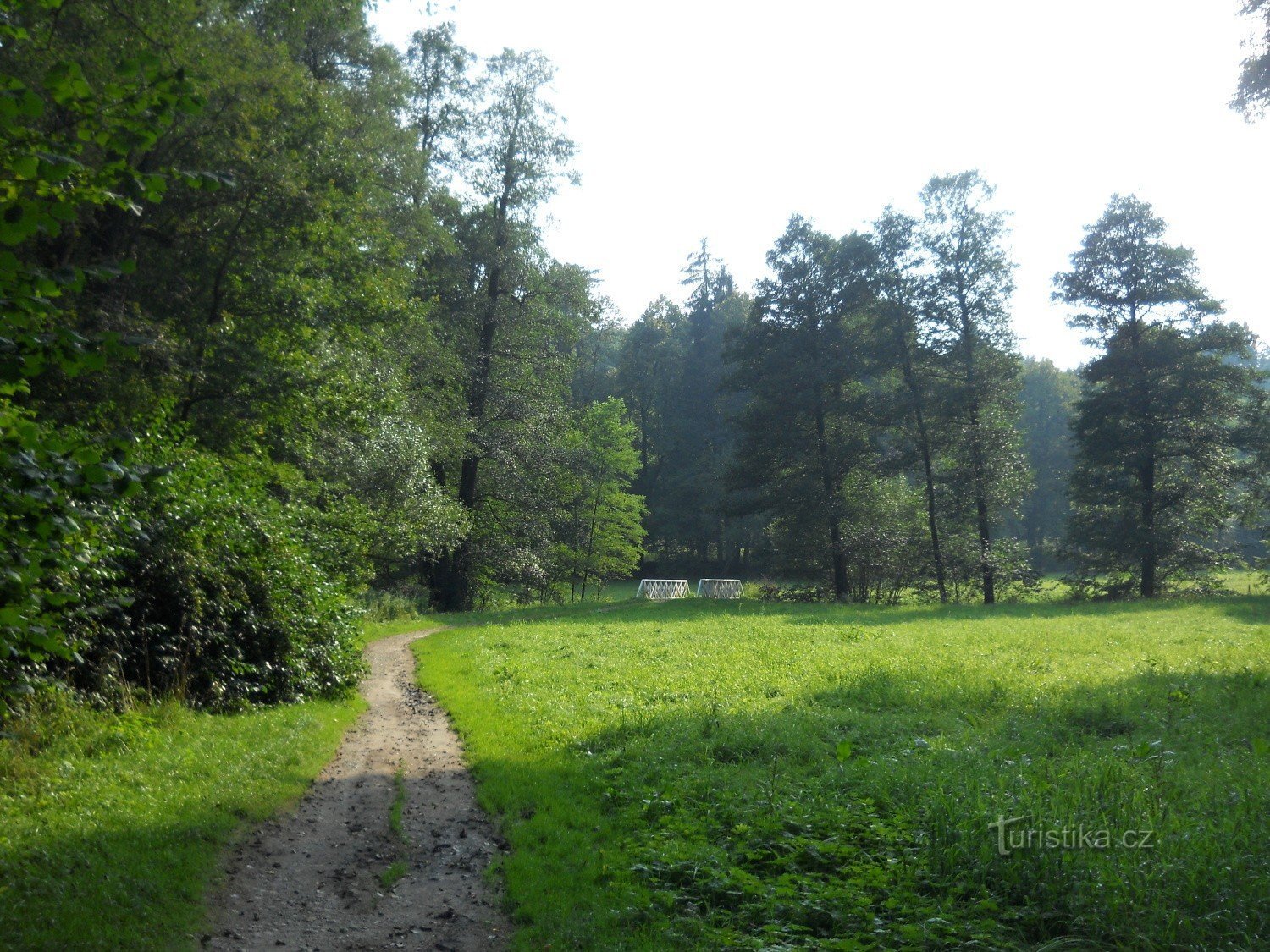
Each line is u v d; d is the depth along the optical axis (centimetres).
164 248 2144
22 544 482
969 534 4872
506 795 920
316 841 802
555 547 4919
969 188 4550
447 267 3869
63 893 574
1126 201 4369
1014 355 4562
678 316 9312
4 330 468
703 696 1458
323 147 2227
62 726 905
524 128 3966
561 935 591
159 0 1762
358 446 2888
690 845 721
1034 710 1244
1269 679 1455
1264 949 498
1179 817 681
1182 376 4169
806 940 556
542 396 4309
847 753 860
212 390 2116
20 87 479
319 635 1534
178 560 1219
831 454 4684
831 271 4797
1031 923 561
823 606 4181
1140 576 4462
